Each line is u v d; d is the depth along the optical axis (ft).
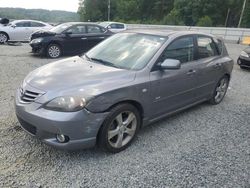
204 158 12.60
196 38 17.16
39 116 11.08
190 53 16.48
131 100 12.68
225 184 10.83
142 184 10.55
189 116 17.72
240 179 11.19
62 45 38.65
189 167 11.81
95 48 16.61
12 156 11.89
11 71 27.84
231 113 18.67
